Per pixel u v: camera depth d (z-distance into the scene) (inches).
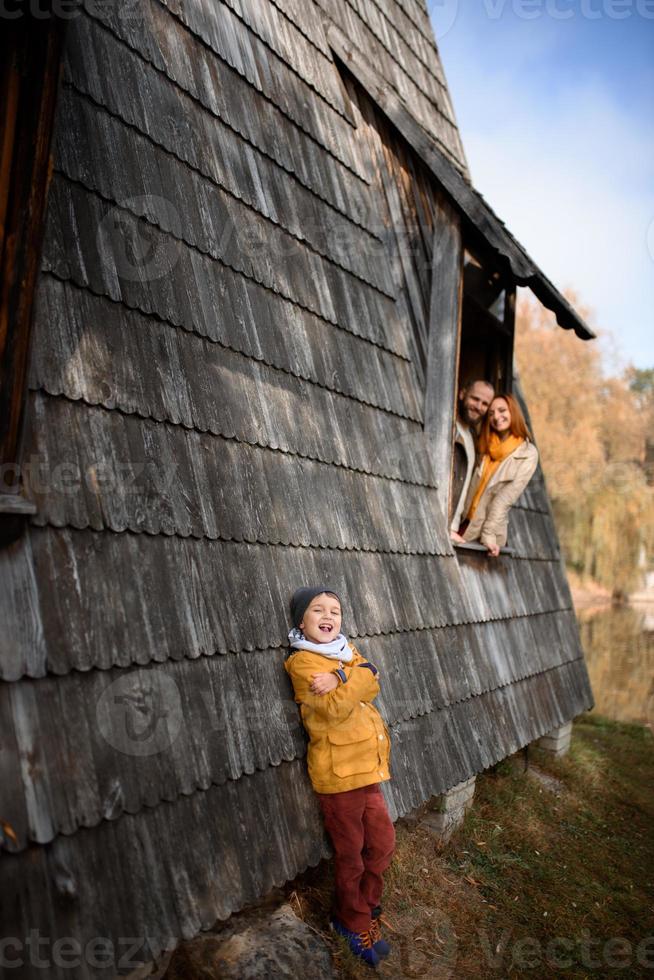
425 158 221.5
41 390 105.5
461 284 221.3
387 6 285.7
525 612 248.4
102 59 131.9
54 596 99.4
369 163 217.5
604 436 1182.3
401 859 173.0
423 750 161.3
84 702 99.0
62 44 93.7
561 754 285.6
